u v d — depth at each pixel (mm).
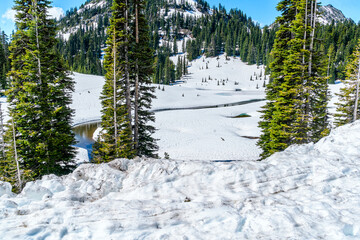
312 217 4289
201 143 29547
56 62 14414
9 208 5230
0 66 52531
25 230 4270
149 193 5980
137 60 15109
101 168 7879
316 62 14422
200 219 4449
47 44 14094
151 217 4625
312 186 5574
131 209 4930
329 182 5645
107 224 4289
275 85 16688
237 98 82750
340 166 6234
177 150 26750
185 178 6516
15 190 12266
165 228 4273
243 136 34188
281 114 14680
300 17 14234
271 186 5754
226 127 39281
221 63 156000
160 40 196875
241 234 3979
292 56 14203
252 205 4863
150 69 15781
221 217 4461
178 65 132375
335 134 9312
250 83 123062
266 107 17422
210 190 5852
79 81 77625
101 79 86250
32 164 12734
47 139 12930
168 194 5809
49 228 4312
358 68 18406
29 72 13016
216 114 50469
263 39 149375
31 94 12617
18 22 13609
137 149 15953
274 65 16609
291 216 4332
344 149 7816
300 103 14055
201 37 181250
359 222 3934
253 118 45375
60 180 7453
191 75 138875
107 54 14789
